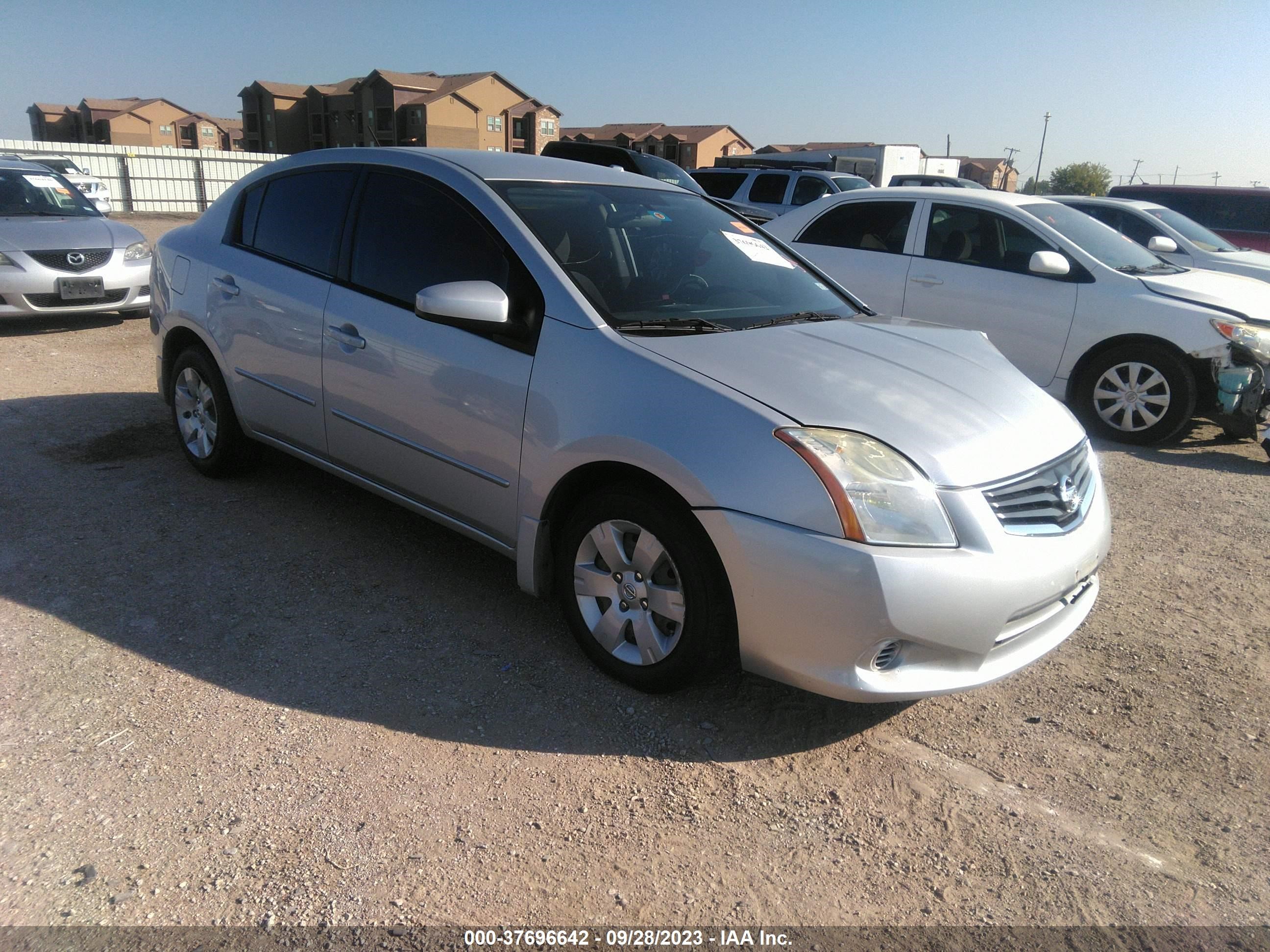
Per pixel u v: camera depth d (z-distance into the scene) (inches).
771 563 102.4
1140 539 185.6
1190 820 102.7
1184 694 128.1
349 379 147.6
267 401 166.7
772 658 106.2
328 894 86.1
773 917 86.8
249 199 177.9
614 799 101.9
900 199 293.9
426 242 141.7
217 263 176.1
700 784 105.3
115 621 132.6
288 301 158.4
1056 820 102.0
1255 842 99.3
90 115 3065.9
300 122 2564.0
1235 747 116.3
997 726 119.7
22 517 167.2
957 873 93.7
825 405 109.5
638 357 115.9
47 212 367.2
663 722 116.3
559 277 126.3
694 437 107.3
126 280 350.6
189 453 192.1
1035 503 112.3
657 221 152.8
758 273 155.9
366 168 155.5
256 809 96.8
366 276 148.4
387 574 152.4
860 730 117.3
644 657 118.5
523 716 115.7
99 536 161.0
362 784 101.6
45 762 102.3
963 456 107.8
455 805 99.3
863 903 89.2
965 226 281.3
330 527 170.2
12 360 291.7
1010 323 270.5
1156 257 290.0
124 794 97.9
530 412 122.7
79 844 90.7
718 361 116.3
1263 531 191.5
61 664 121.4
